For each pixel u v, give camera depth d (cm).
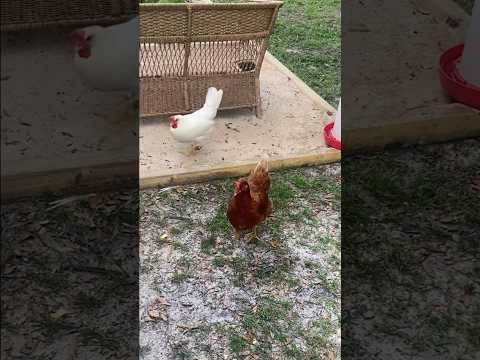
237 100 402
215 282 278
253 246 302
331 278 284
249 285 278
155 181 338
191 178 344
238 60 395
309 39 540
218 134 386
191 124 351
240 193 285
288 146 377
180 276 280
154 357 239
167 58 377
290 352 244
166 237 304
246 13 367
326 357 243
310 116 414
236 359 240
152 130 384
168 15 348
